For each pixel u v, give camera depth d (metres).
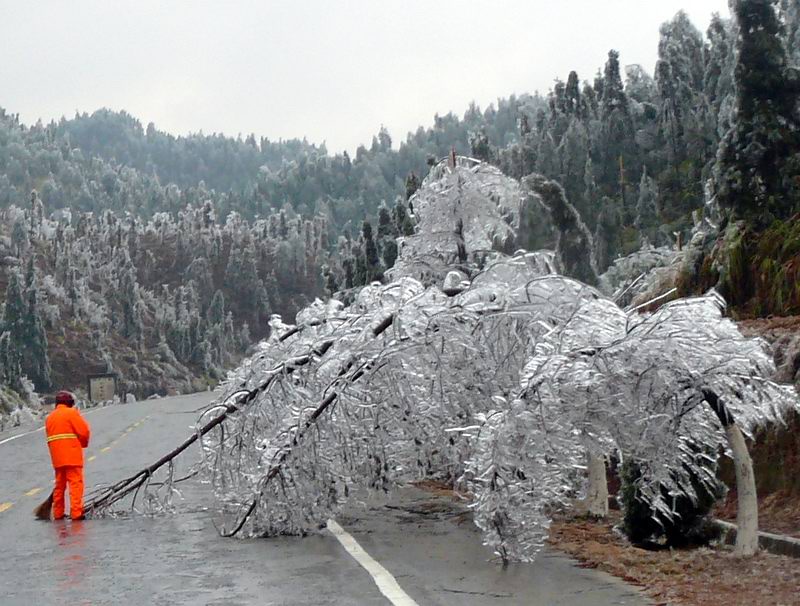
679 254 19.59
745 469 9.31
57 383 111.06
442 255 17.19
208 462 12.68
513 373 11.50
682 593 8.14
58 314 125.12
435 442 12.10
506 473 9.48
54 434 14.20
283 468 11.59
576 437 9.49
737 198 17.08
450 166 17.02
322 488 11.74
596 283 21.52
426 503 14.62
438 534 11.88
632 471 10.55
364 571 9.54
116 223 198.75
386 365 11.45
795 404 9.14
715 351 9.07
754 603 7.64
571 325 9.55
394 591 8.55
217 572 9.75
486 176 17.00
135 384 118.31
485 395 11.59
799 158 16.95
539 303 11.26
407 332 11.27
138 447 28.03
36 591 9.08
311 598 8.39
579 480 12.67
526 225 21.14
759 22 17.59
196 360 138.12
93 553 11.15
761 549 9.74
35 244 158.88
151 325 147.00
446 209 16.98
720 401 9.24
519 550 9.70
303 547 11.11
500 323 11.41
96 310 135.00
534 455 9.31
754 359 9.11
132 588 9.08
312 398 11.80
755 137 17.12
